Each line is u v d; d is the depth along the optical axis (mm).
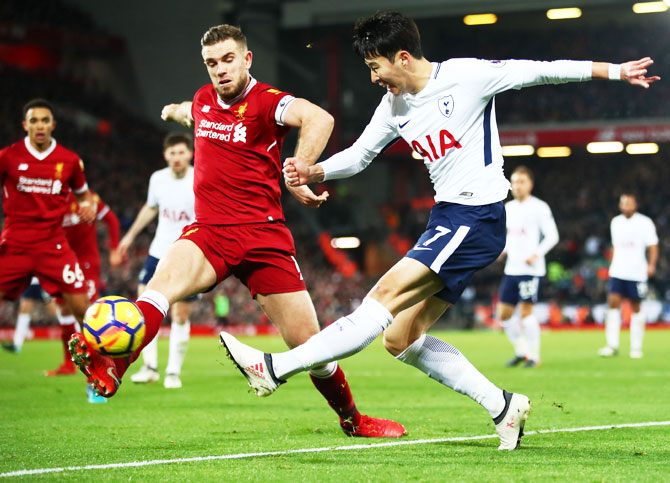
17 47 37438
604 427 5602
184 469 4004
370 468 4004
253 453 4520
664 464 4137
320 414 6512
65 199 7648
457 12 35000
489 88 4508
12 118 34719
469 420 6082
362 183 42750
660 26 39844
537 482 3654
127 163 36750
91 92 38938
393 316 4398
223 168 4773
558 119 37875
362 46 4543
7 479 3758
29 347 18766
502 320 12008
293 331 4848
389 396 8031
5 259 7492
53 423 5957
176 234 8992
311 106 4691
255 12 36969
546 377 10195
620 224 14539
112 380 4152
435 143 4570
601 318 29516
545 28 40906
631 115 37406
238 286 30000
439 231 4516
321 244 39594
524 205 11875
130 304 4156
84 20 39406
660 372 10992
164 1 39656
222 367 12445
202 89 5066
